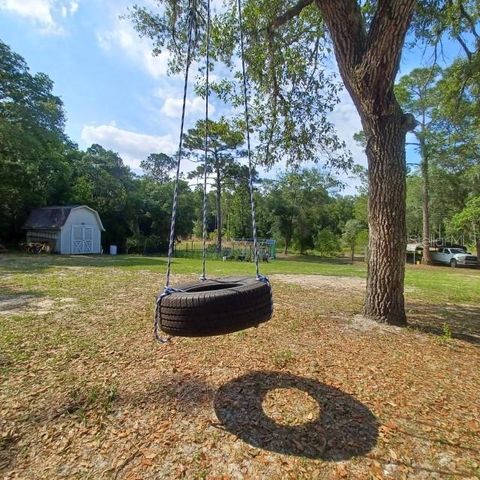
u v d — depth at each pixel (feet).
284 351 13.19
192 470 6.83
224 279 11.58
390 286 17.51
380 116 16.49
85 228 77.10
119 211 92.58
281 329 16.16
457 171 69.72
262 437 7.82
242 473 6.76
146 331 15.57
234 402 9.30
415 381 10.91
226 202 118.73
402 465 7.00
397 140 16.74
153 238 94.38
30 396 9.57
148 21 20.98
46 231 73.97
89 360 12.18
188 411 8.86
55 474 6.72
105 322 17.04
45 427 8.17
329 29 16.43
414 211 86.07
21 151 61.77
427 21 20.25
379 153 16.89
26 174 72.13
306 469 6.86
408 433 8.07
